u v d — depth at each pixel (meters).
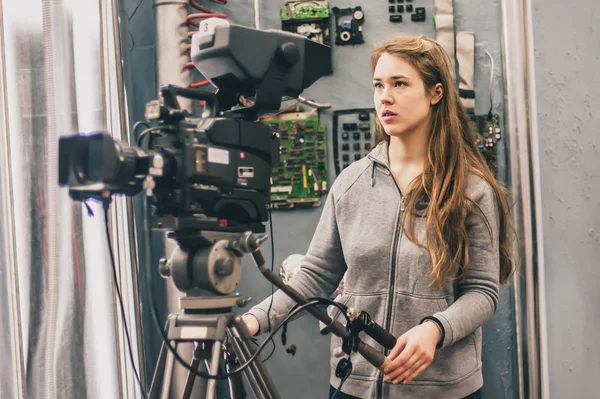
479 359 1.82
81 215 2.29
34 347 2.17
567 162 2.57
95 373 2.31
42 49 2.21
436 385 1.73
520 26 2.57
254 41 1.53
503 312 2.62
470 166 1.84
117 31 2.47
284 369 2.73
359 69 2.74
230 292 1.47
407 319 1.76
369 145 2.69
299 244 2.74
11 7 2.19
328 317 1.50
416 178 1.82
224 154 1.47
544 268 2.56
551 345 2.55
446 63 1.87
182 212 1.42
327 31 2.74
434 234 1.76
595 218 2.56
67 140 1.33
